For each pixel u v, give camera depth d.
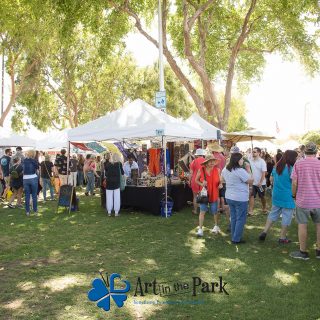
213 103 18.91
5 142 16.08
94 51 31.34
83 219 10.43
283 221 7.52
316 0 17.00
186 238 8.05
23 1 17.78
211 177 8.19
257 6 20.91
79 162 19.55
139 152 17.06
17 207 12.69
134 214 11.23
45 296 4.89
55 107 37.38
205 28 19.48
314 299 4.76
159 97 13.38
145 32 17.75
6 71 25.84
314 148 6.39
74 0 16.20
